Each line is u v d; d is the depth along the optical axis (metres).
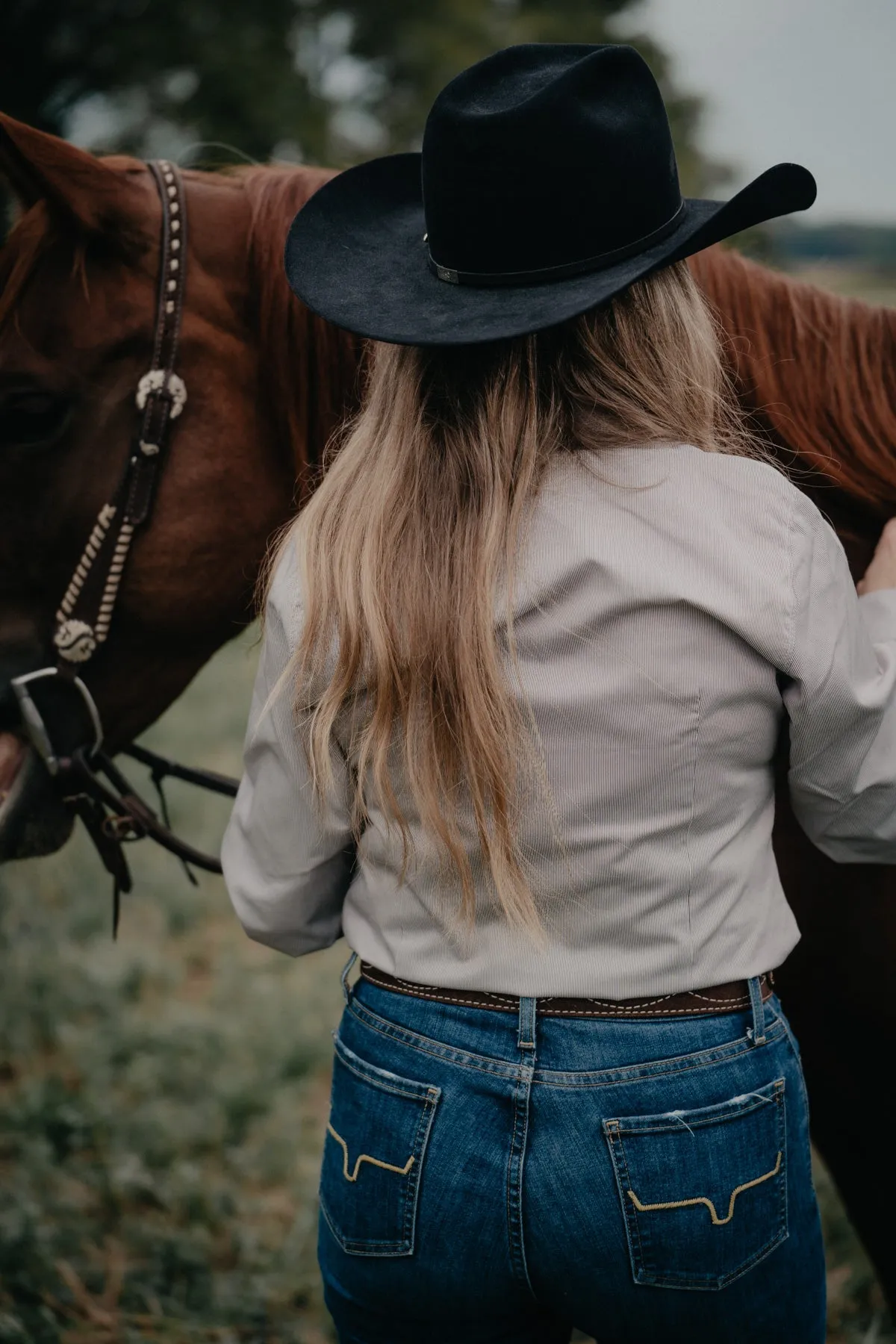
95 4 10.86
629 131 1.06
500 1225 1.08
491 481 1.06
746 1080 1.07
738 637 1.04
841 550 1.10
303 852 1.22
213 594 1.58
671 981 1.06
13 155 1.42
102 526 1.51
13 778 1.58
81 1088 3.17
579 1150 1.05
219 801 5.09
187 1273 2.48
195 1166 2.85
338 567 1.10
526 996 1.07
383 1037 1.13
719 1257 1.06
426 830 1.10
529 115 1.04
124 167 1.57
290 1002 3.60
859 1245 2.53
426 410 1.11
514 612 1.04
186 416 1.52
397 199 1.38
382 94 13.62
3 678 1.53
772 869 1.14
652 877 1.05
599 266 1.07
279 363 1.55
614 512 1.05
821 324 1.57
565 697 1.04
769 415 1.54
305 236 1.26
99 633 1.54
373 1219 1.12
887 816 1.15
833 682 1.05
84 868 4.46
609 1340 1.13
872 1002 1.57
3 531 1.51
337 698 1.08
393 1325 1.17
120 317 1.49
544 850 1.06
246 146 11.55
